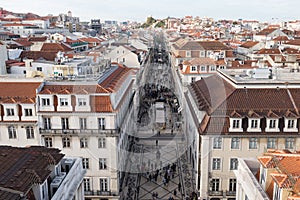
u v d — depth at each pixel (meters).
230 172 52.94
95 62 68.50
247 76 63.59
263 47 148.38
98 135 52.59
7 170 29.52
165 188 59.16
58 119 53.31
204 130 51.53
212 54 110.12
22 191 26.97
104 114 52.06
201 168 53.09
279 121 51.81
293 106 52.62
